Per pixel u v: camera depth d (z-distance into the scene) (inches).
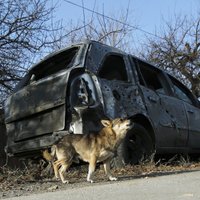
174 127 214.5
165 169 195.6
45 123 177.5
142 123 194.7
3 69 271.0
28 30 279.9
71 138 165.5
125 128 162.7
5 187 157.9
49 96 175.2
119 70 189.5
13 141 191.9
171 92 224.7
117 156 180.5
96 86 172.1
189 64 441.1
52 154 169.9
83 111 166.6
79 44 184.7
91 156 161.0
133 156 189.3
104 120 164.1
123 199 112.9
